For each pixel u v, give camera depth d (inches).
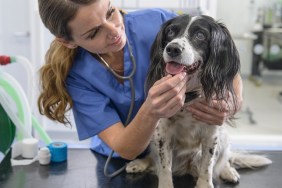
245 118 153.3
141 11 57.9
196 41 44.7
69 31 43.9
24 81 118.4
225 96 47.2
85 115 52.3
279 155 64.3
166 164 51.0
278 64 221.0
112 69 53.4
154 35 55.7
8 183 53.4
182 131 52.2
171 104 40.0
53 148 59.8
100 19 42.3
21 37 121.0
